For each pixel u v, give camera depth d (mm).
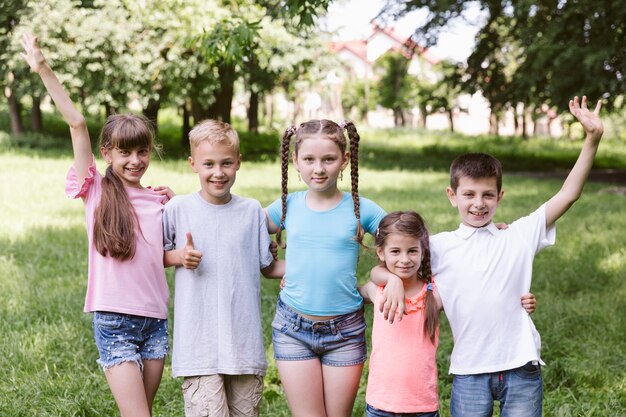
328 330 3236
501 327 3066
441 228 9867
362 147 33875
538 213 3193
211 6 15188
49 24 19953
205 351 3203
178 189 14641
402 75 47312
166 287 3404
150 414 3244
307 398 3277
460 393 3119
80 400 4020
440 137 43750
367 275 7012
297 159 3246
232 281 3256
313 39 25422
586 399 4246
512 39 23750
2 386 4289
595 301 6406
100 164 17000
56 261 7781
